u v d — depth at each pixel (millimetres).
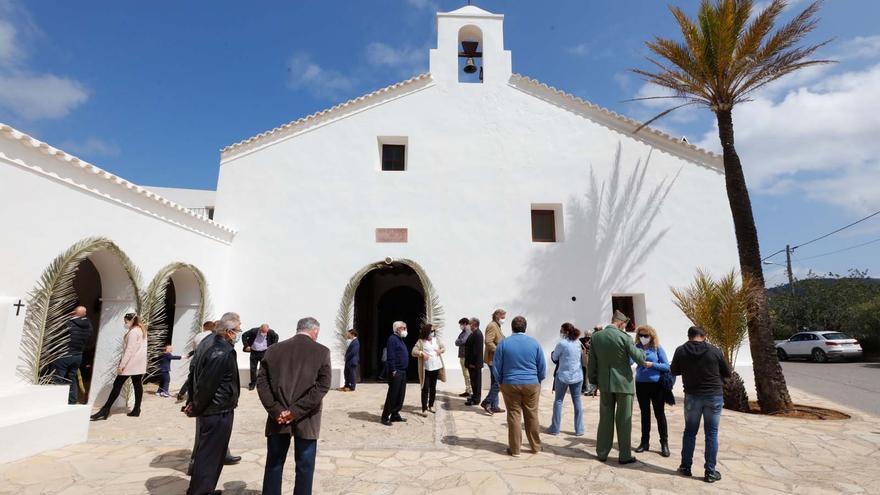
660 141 13344
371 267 12320
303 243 12492
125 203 8781
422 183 12820
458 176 12891
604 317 12250
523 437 7348
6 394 6008
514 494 5027
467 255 12445
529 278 12367
